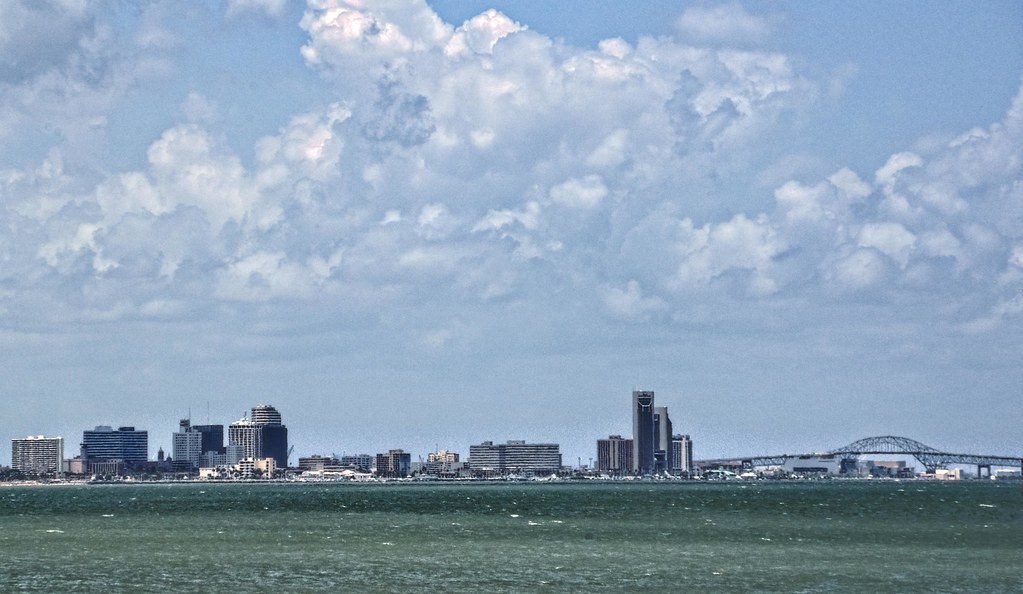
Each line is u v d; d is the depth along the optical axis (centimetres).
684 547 19412
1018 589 13888
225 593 13912
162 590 14162
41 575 15512
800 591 13862
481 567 16350
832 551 18475
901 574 15238
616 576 15288
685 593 13762
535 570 15975
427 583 14712
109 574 15612
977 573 15300
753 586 14275
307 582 14812
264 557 17838
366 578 15188
